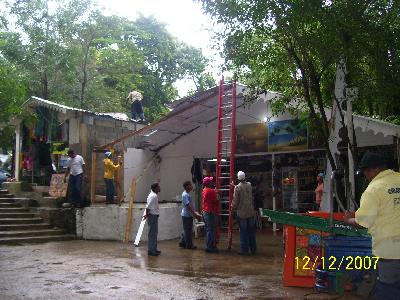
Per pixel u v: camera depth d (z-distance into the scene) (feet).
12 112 26.58
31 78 71.56
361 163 14.16
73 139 51.11
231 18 26.25
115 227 42.68
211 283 24.03
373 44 25.29
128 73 91.25
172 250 36.09
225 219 50.16
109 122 53.11
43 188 51.62
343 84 27.25
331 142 28.76
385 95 26.91
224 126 51.80
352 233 20.39
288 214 21.47
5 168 79.77
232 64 28.50
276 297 20.90
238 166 51.52
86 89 81.71
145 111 93.61
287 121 47.73
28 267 28.78
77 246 38.88
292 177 48.37
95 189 49.55
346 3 24.50
